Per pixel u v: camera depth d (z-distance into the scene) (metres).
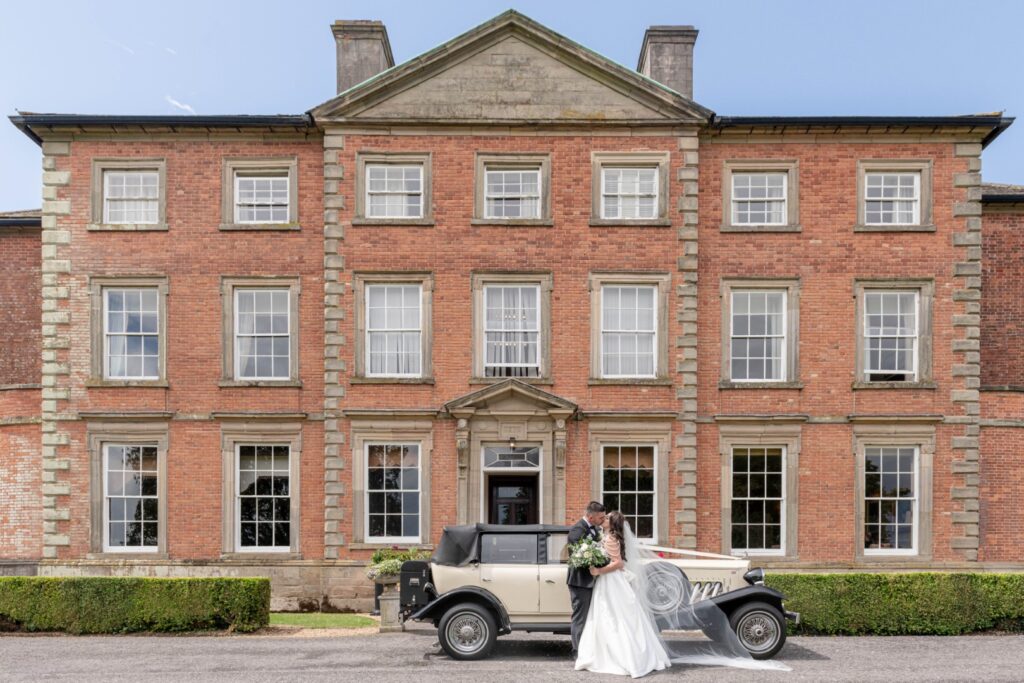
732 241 18.95
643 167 18.86
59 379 18.73
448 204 18.64
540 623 11.51
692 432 18.31
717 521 18.50
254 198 19.27
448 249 18.59
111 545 18.70
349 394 18.39
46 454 18.59
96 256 18.92
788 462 18.52
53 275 18.83
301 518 18.66
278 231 19.03
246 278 18.95
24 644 12.91
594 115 18.70
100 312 18.88
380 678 10.27
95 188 18.98
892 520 18.59
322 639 13.42
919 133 18.92
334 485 18.25
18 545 18.97
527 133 18.73
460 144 18.73
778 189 19.17
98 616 13.81
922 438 18.52
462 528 11.80
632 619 10.62
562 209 18.66
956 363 18.66
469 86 18.72
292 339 18.89
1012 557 18.55
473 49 18.73
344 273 18.52
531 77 18.75
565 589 11.49
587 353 18.47
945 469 18.50
